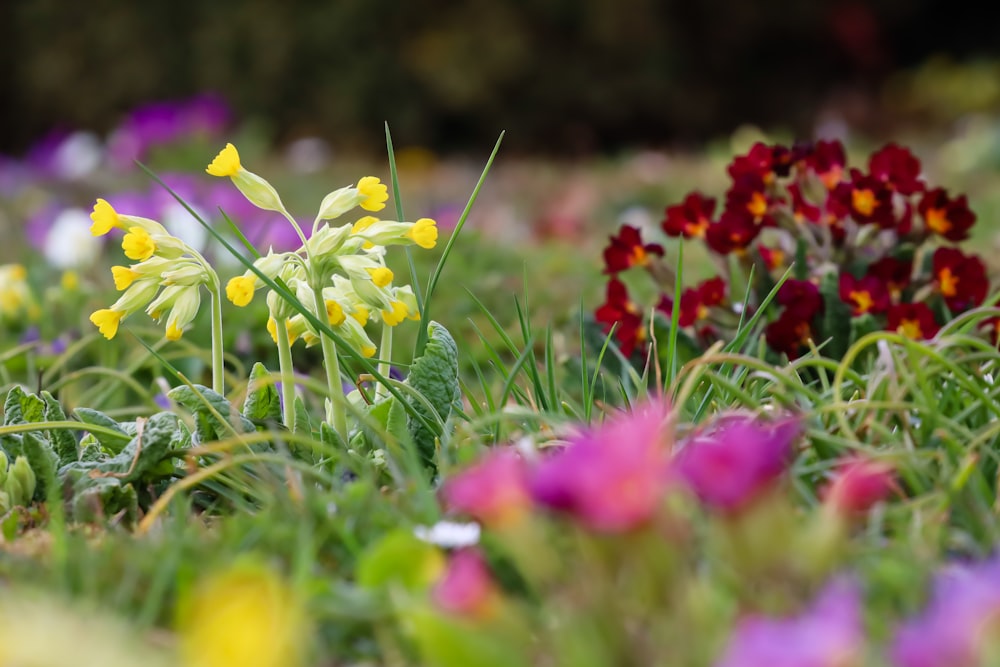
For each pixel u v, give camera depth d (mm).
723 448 1025
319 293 1226
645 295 1907
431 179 5082
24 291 1794
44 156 4887
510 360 1658
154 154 4566
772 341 1380
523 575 1079
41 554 1111
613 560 1015
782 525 1025
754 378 1301
